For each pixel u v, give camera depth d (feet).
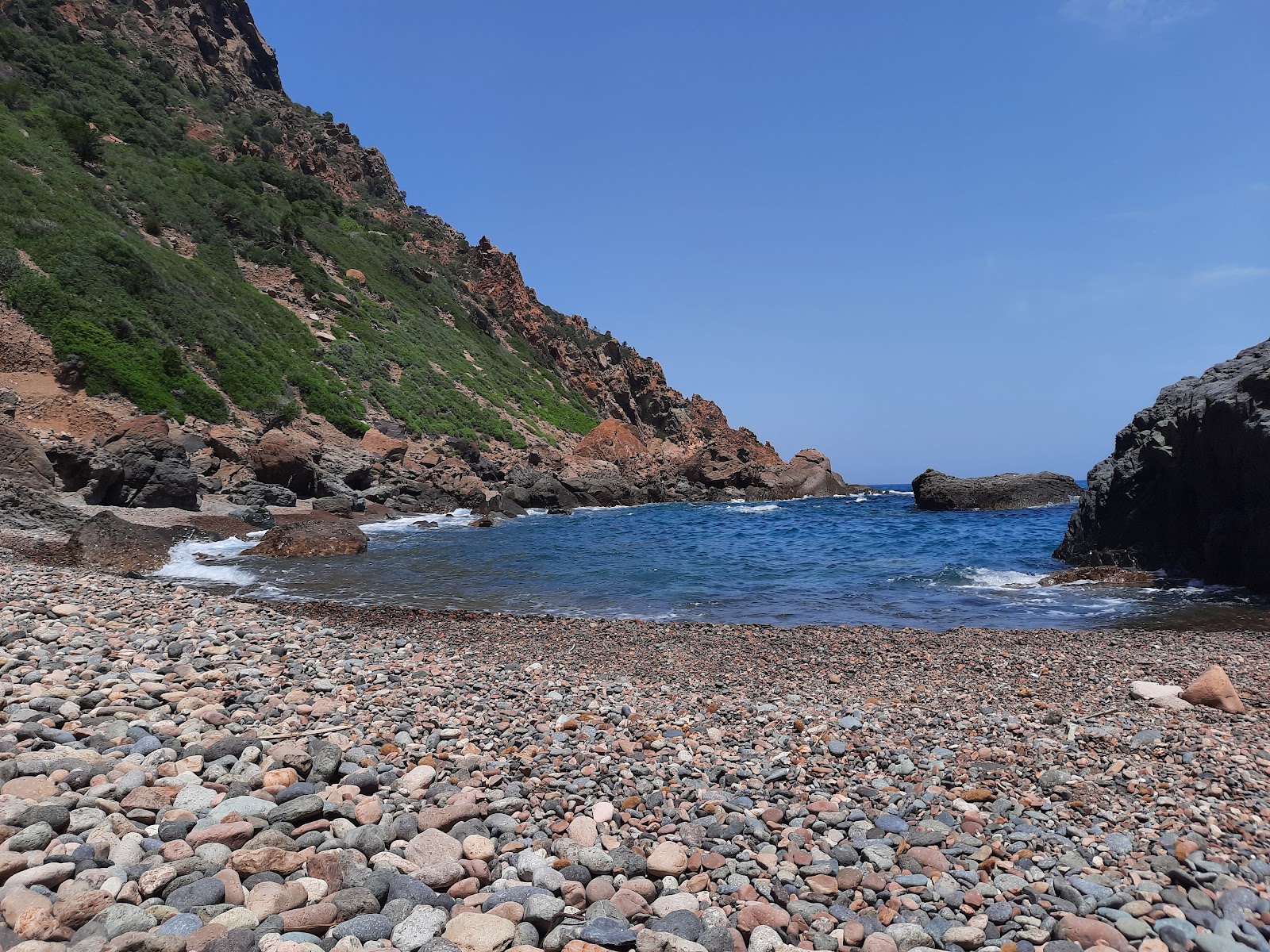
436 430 179.83
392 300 238.48
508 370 260.01
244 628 33.71
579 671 34.73
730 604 55.36
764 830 15.96
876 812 17.58
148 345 122.31
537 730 22.45
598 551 87.61
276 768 16.56
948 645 40.83
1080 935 12.23
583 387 316.60
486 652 38.68
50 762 14.94
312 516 105.60
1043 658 37.22
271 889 11.53
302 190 269.44
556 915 11.93
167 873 11.61
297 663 27.73
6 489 66.90
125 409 106.93
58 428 90.68
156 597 39.47
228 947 10.02
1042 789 19.31
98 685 21.07
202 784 15.55
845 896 13.56
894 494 237.04
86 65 226.17
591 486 186.91
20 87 173.68
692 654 39.19
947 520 132.26
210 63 323.98
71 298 116.06
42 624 28.07
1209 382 65.10
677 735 22.88
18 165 141.79
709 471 223.92
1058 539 98.22
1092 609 52.26
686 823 16.10
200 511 93.40
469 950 10.83
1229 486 58.65
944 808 17.98
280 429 134.92
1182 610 51.03
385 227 300.81
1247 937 12.31
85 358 107.65
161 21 308.60
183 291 148.36
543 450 206.39
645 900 13.10
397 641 37.42
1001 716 26.55
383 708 23.27
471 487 152.66
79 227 133.80
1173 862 15.03
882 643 41.50
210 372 134.92
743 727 24.72
